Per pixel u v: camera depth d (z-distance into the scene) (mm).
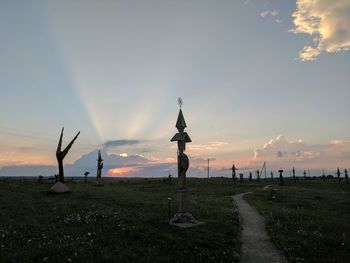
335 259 21141
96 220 29516
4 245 21125
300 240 25141
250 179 138750
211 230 27281
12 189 50625
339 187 88750
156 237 24359
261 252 22766
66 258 19031
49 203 38250
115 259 19406
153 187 76750
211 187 85625
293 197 56000
